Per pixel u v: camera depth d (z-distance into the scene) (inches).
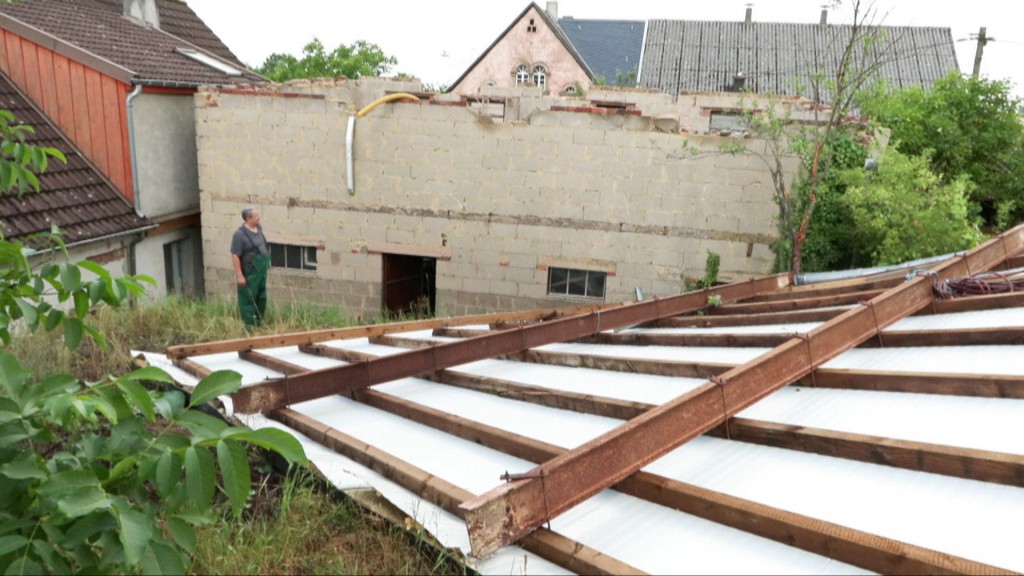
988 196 625.6
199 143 518.3
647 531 116.7
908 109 604.1
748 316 263.4
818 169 432.5
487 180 487.8
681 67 1433.3
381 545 127.0
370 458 150.3
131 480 107.0
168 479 98.0
